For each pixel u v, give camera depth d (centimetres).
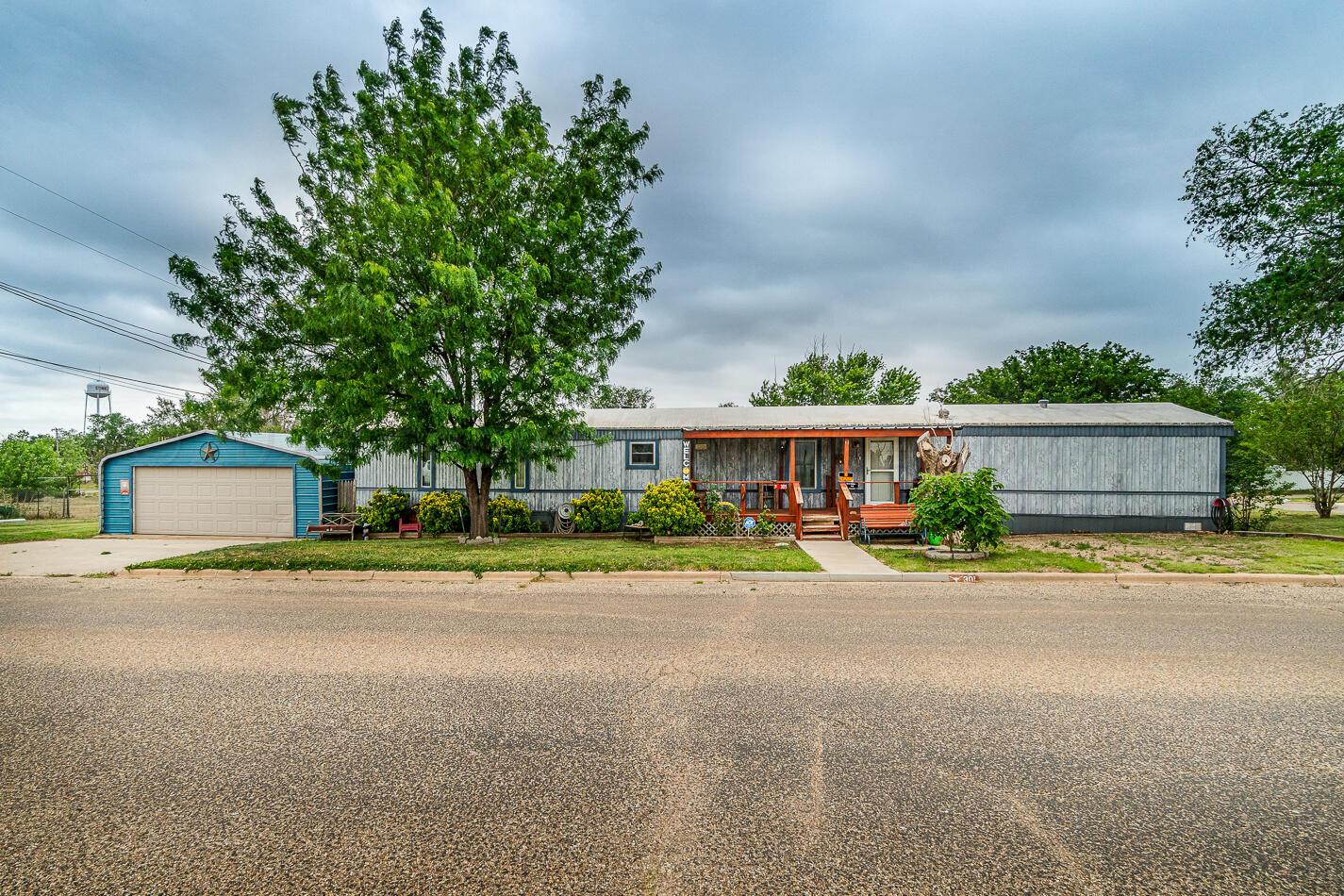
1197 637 594
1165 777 321
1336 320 1479
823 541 1322
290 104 1122
